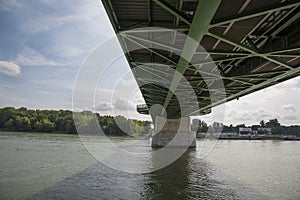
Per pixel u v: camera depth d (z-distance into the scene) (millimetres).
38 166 31594
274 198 21266
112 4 12883
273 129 138750
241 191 22922
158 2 11430
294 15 13156
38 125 76812
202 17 10867
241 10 12070
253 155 55562
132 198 20078
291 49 14102
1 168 29609
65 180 25047
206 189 23094
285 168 36969
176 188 23000
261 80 22062
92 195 20625
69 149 49719
